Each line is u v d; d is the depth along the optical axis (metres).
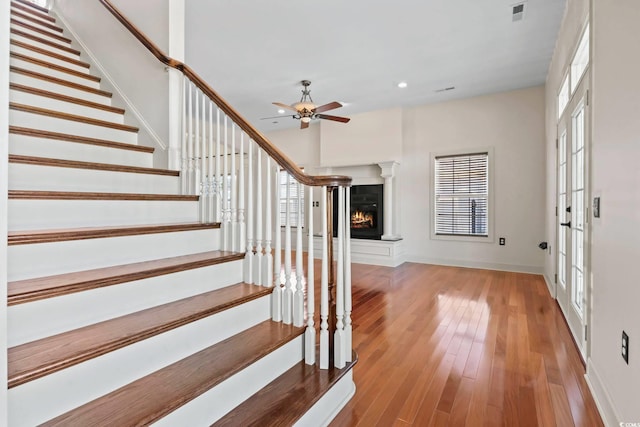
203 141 2.39
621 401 1.51
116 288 1.43
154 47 2.56
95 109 2.76
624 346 1.50
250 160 2.05
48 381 1.03
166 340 1.38
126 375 1.24
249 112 6.12
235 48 3.70
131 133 2.80
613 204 1.67
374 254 5.79
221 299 1.70
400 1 2.86
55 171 1.88
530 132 4.97
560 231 3.47
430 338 2.64
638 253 1.38
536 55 3.86
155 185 2.42
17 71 2.44
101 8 3.18
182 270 1.70
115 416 1.06
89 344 1.16
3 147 0.76
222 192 2.26
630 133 1.48
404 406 1.77
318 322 2.34
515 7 2.94
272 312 1.93
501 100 5.16
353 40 3.53
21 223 1.54
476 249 5.43
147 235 1.79
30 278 1.35
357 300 3.67
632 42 1.46
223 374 1.33
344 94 5.20
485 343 2.54
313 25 3.25
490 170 5.26
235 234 2.12
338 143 6.47
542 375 2.07
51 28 3.58
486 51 3.77
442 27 3.27
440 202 5.72
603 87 1.82
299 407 1.43
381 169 6.04
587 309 2.10
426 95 5.26
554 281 3.77
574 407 1.75
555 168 3.80
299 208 1.83
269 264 1.95
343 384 1.78
